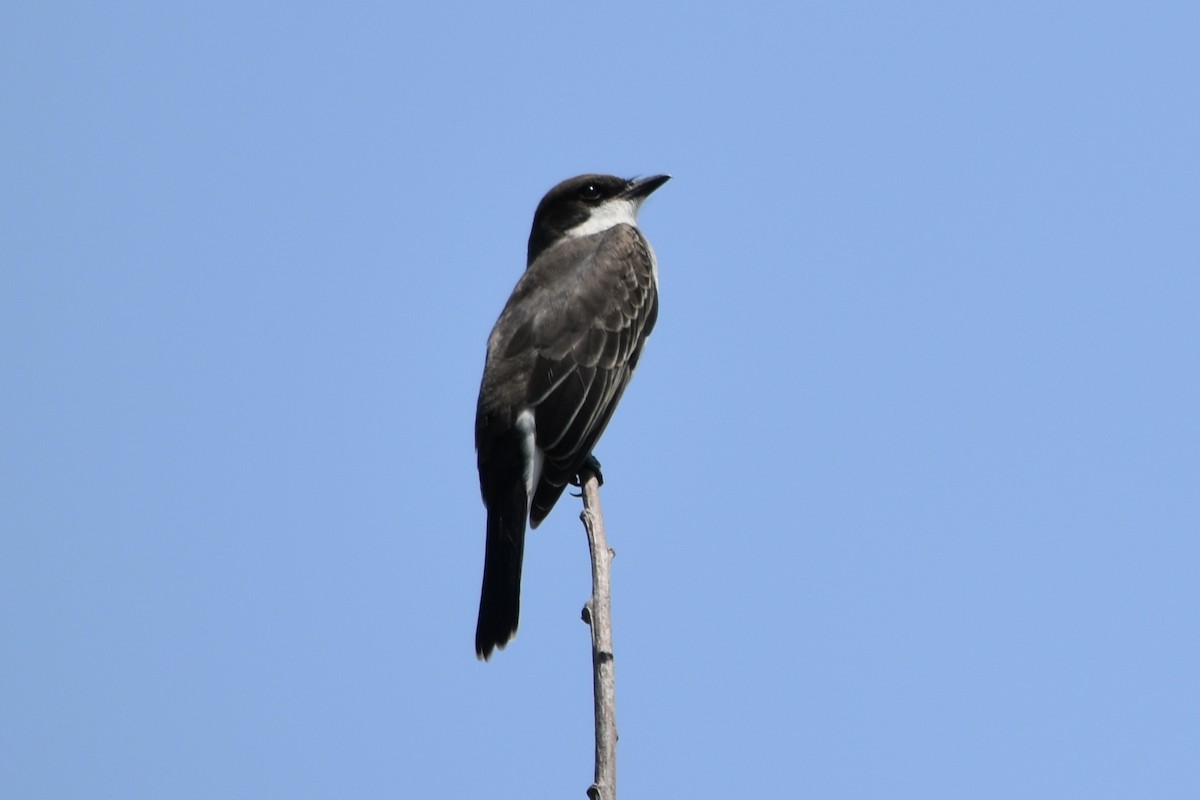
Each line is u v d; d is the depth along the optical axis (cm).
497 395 1260
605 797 720
